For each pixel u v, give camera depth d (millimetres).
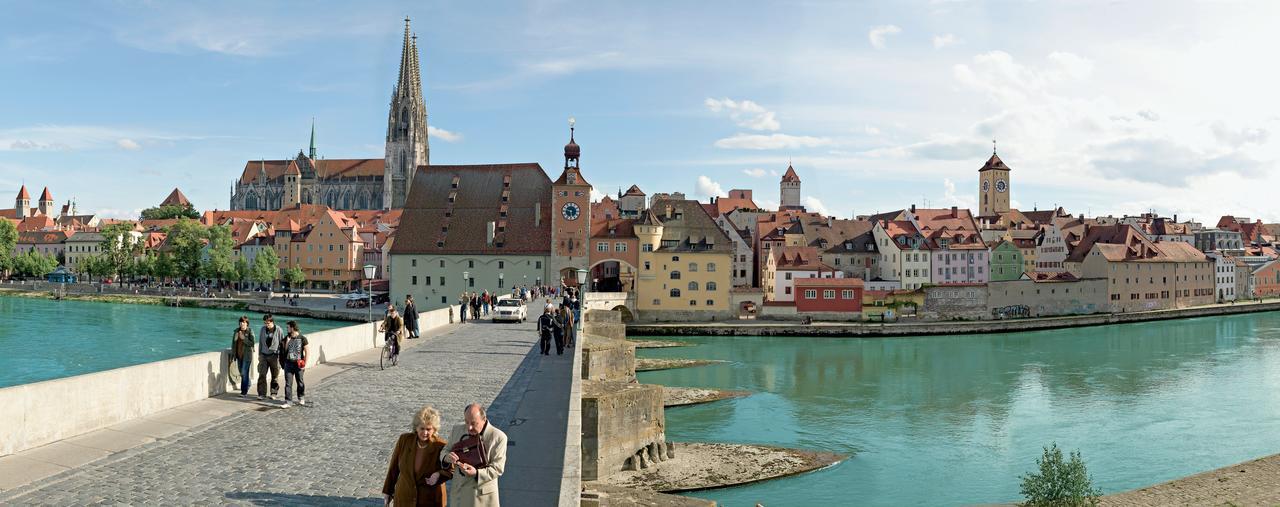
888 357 105312
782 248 165125
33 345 104875
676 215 143125
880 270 178250
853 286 141000
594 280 143125
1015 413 69812
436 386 35844
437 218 150125
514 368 42156
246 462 22094
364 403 31344
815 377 88438
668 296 139750
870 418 67375
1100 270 165625
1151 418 68062
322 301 172875
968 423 65812
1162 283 176250
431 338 57812
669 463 52031
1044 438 61219
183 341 111438
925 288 144875
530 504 19172
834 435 61375
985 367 96438
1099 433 62969
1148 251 174250
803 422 65625
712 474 50219
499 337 58812
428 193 153250
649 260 139625
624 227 142000
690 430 62438
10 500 18219
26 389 22656
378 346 51938
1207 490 48219
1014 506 44719
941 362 100688
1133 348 115438
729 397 75812
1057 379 87750
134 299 180250
